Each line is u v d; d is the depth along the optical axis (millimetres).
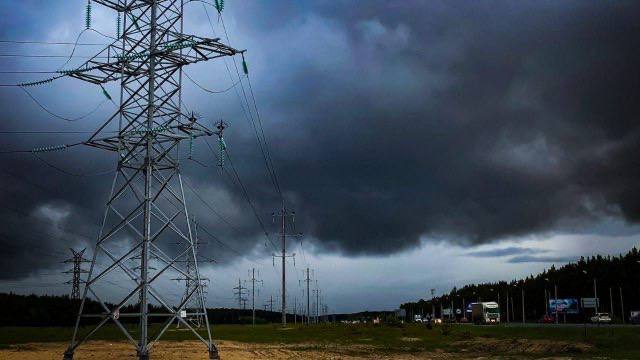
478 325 127438
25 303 122625
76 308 120000
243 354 49688
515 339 69812
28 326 117750
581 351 58312
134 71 38688
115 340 66312
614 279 195125
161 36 39156
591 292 199250
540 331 84312
